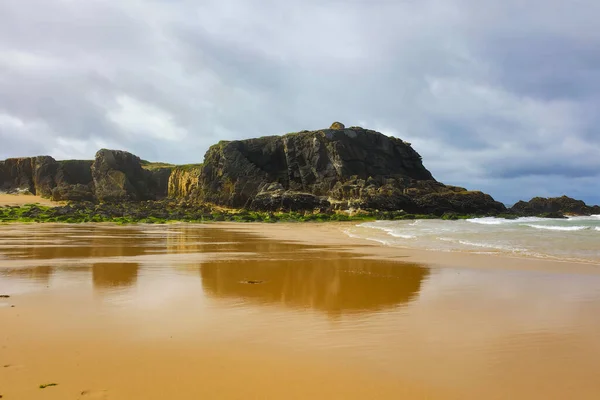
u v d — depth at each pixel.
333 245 26.95
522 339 8.03
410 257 20.25
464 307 10.49
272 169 98.38
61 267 16.97
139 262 18.64
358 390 5.86
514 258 19.38
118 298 11.34
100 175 111.56
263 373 6.40
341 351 7.37
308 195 83.56
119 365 6.65
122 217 67.75
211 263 18.45
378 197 78.81
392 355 7.20
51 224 55.09
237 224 60.31
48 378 6.14
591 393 5.80
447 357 7.10
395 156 98.06
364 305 10.73
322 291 12.44
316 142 92.06
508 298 11.45
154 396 5.62
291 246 26.45
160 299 11.27
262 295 11.87
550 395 5.74
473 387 5.97
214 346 7.59
